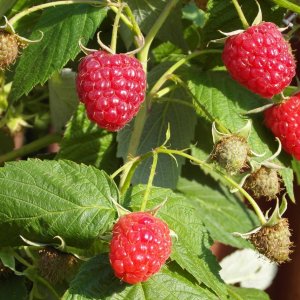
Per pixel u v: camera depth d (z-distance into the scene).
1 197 0.25
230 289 0.30
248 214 0.35
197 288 0.25
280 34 0.26
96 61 0.24
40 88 0.35
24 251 0.28
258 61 0.25
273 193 0.26
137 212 0.23
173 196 0.26
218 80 0.28
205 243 0.26
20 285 0.27
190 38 0.33
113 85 0.24
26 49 0.27
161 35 0.30
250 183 0.26
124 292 0.24
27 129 0.37
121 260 0.22
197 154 0.31
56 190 0.25
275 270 0.39
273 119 0.27
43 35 0.27
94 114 0.24
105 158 0.31
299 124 0.27
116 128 0.24
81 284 0.24
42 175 0.26
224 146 0.25
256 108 0.27
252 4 0.28
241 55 0.26
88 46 0.31
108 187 0.26
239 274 0.38
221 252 0.39
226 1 0.28
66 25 0.27
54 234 0.25
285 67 0.26
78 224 0.25
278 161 0.27
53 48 0.27
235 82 0.28
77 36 0.27
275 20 0.28
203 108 0.27
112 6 0.26
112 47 0.25
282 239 0.25
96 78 0.24
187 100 0.30
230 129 0.26
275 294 0.40
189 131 0.30
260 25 0.26
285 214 0.38
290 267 0.39
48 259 0.25
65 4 0.27
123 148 0.30
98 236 0.25
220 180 0.34
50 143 0.33
